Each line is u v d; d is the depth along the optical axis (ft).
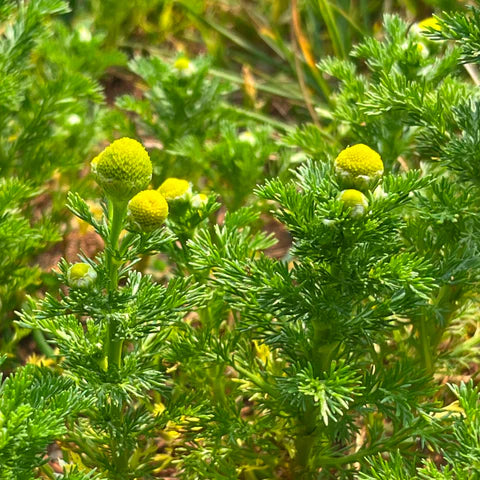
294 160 1.13
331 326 0.78
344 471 0.84
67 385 0.75
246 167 1.05
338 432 0.87
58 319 0.78
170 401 0.84
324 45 1.45
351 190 0.73
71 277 0.74
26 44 0.99
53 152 1.08
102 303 0.75
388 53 0.94
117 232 0.74
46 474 0.87
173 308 0.77
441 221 0.83
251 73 1.40
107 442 0.83
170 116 1.09
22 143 1.03
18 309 1.03
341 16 1.36
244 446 0.90
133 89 1.39
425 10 1.39
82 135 1.11
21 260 1.01
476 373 0.95
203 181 1.21
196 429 0.89
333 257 0.75
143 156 0.72
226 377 0.95
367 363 0.84
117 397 0.77
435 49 0.95
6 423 0.69
